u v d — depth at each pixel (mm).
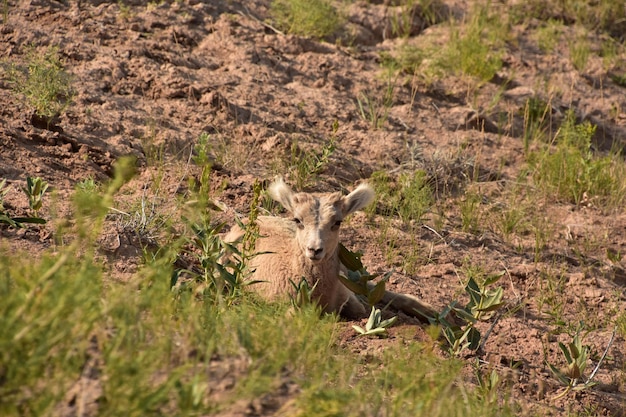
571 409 9617
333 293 11250
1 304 5391
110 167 13984
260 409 6066
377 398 6887
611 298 13156
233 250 9297
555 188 16938
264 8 21609
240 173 14922
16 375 5246
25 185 12164
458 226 15055
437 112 19188
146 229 11320
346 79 19516
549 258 14398
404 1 23234
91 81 16531
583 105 20734
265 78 18625
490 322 11727
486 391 8594
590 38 23812
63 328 5523
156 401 5395
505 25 23078
